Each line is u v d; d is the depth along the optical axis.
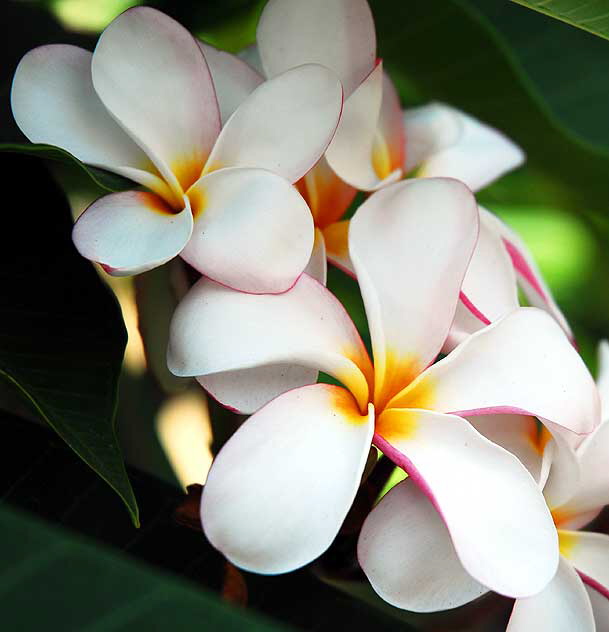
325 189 0.45
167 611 0.35
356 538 0.42
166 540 0.41
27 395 0.40
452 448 0.40
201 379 0.41
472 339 0.41
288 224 0.41
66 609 0.35
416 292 0.42
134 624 0.35
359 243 0.42
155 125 0.42
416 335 0.42
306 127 0.42
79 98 0.43
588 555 0.42
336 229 0.45
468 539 0.39
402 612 0.42
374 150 0.46
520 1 0.43
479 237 0.44
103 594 0.35
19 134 0.48
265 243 0.41
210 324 0.41
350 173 0.44
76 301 0.43
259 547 0.39
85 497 0.41
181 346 0.41
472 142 0.49
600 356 0.45
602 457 0.42
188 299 0.41
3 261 0.43
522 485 0.40
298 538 0.39
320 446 0.40
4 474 0.41
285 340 0.41
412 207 0.42
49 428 0.42
